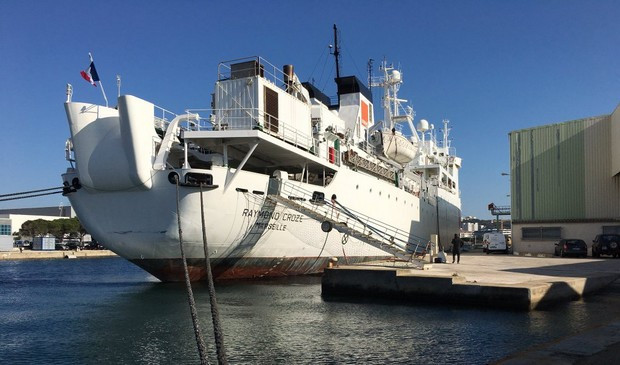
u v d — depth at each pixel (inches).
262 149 804.6
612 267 850.8
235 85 786.8
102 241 756.0
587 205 1380.4
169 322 508.4
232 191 732.0
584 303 573.6
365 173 1140.5
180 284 807.7
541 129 1460.4
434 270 742.5
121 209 724.7
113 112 730.2
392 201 1238.9
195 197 694.5
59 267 1605.6
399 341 407.5
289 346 397.4
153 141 713.0
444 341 403.5
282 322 496.4
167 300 655.1
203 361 257.8
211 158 791.1
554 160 1435.8
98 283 956.6
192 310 315.9
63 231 3376.0
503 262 1005.8
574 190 1401.3
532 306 530.3
